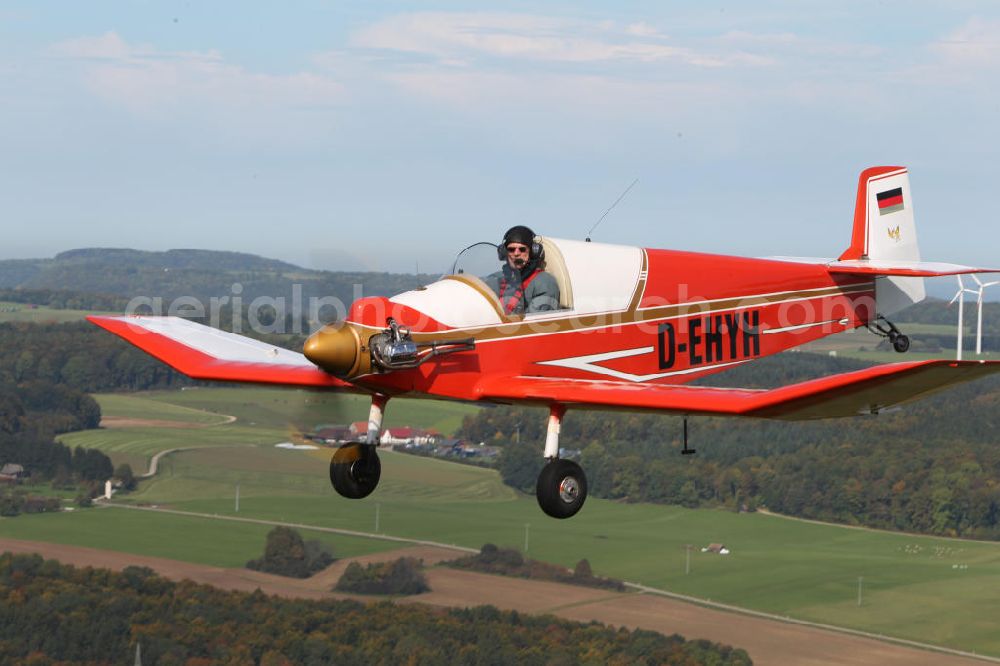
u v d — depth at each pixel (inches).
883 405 377.4
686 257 570.9
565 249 505.4
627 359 526.6
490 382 463.5
